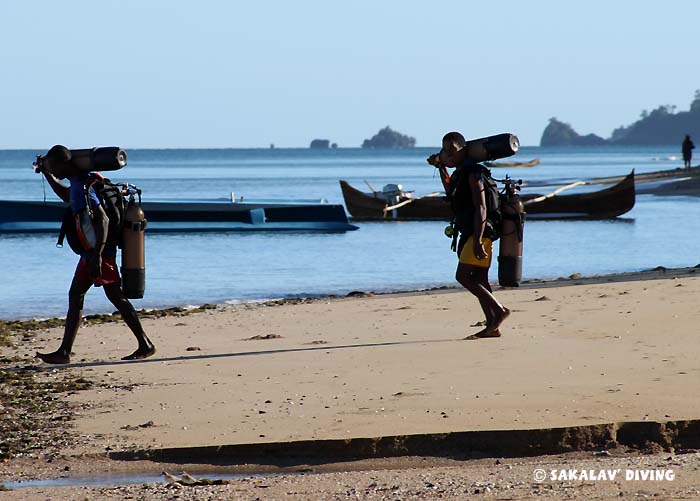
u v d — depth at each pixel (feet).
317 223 289.33
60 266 200.03
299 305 128.77
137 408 69.05
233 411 66.95
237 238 265.95
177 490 51.31
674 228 287.48
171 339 100.73
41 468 57.31
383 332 98.68
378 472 54.60
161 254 224.33
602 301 113.09
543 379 72.18
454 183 88.99
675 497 46.14
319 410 66.13
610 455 57.72
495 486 49.57
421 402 66.90
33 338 105.40
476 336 90.84
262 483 52.70
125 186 87.81
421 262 208.44
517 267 90.33
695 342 84.48
